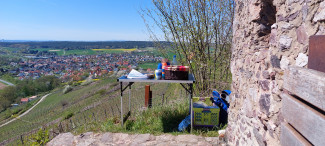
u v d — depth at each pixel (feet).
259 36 6.41
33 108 126.41
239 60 7.97
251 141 6.51
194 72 18.61
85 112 54.44
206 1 16.52
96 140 10.18
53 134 12.66
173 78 10.48
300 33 4.11
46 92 183.11
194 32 16.97
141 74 11.34
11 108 142.31
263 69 5.78
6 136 68.49
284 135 4.08
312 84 3.08
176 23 17.06
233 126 8.45
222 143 9.34
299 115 3.48
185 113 13.38
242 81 7.52
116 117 13.14
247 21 7.02
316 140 2.97
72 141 10.19
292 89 3.78
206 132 10.72
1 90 180.14
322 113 2.97
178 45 17.90
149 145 9.46
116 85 92.17
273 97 5.18
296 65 4.23
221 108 11.56
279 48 4.91
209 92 18.12
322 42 3.19
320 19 3.52
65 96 129.59
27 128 72.18
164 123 12.09
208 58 17.92
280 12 4.90
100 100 69.62
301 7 4.08
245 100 7.12
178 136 10.18
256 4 6.22
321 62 3.23
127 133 10.76
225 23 17.35
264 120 5.61
